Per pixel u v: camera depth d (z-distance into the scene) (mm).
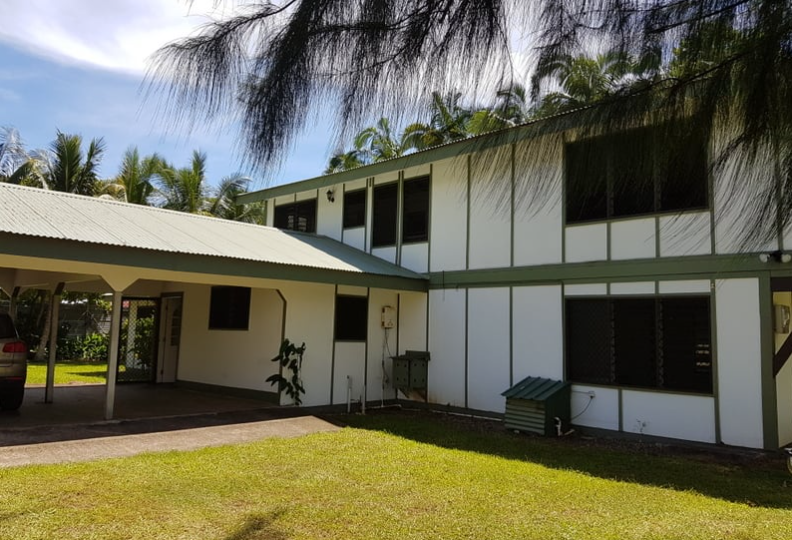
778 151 1598
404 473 6332
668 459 7586
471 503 5285
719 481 6410
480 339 11086
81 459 6484
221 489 5477
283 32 1739
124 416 9297
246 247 10203
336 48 1760
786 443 8312
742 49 1610
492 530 4555
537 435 9211
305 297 11180
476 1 1748
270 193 15742
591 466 7074
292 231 13750
